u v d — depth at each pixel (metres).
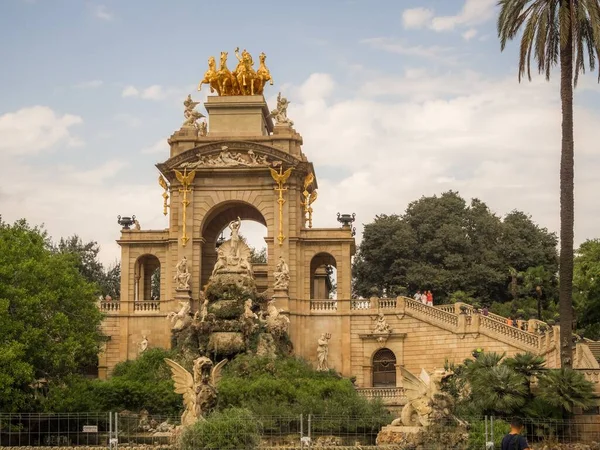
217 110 98.00
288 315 92.12
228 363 84.62
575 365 68.44
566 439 58.62
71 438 66.00
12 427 63.94
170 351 87.81
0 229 73.75
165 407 74.25
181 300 92.50
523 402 59.12
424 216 121.81
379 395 81.12
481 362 61.56
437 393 56.25
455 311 87.50
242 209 99.56
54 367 71.38
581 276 93.38
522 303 110.88
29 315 69.50
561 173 63.38
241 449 53.75
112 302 94.50
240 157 95.38
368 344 91.44
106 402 72.94
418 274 117.19
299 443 63.09
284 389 74.38
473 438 54.47
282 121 97.00
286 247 94.00
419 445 54.62
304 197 97.69
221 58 99.56
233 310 86.94
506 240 120.62
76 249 132.50
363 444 62.78
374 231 121.56
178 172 95.06
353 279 124.94
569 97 63.72
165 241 95.50
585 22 64.12
